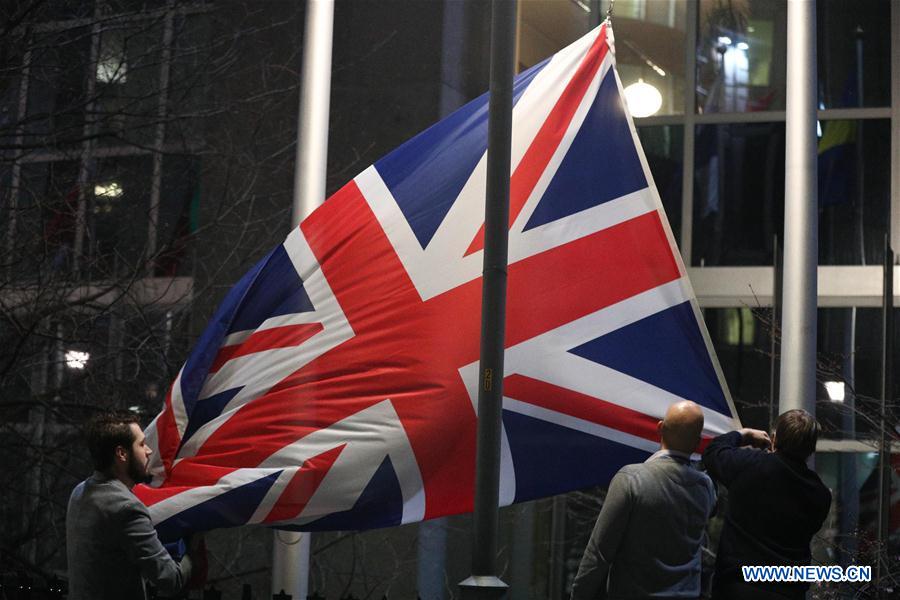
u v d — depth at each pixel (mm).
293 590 8727
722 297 13359
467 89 14047
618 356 6938
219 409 7051
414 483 6840
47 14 12852
